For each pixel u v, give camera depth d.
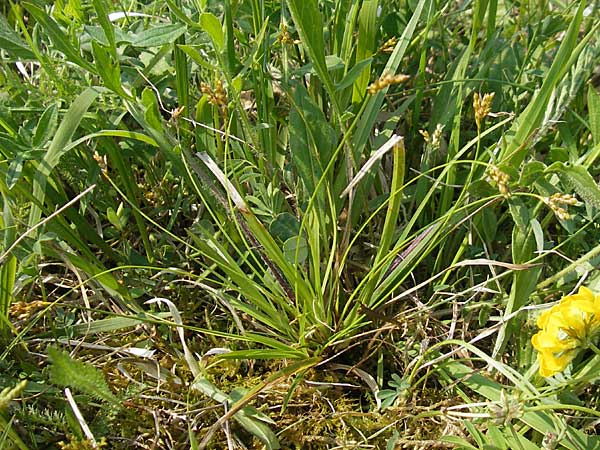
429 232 0.27
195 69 0.31
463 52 0.33
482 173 0.30
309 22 0.24
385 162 0.33
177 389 0.27
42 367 0.27
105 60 0.25
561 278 0.28
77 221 0.29
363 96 0.29
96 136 0.28
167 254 0.30
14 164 0.25
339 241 0.30
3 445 0.24
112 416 0.26
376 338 0.29
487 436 0.25
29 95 0.29
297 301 0.25
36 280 0.30
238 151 0.29
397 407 0.27
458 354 0.29
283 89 0.28
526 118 0.27
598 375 0.23
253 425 0.25
